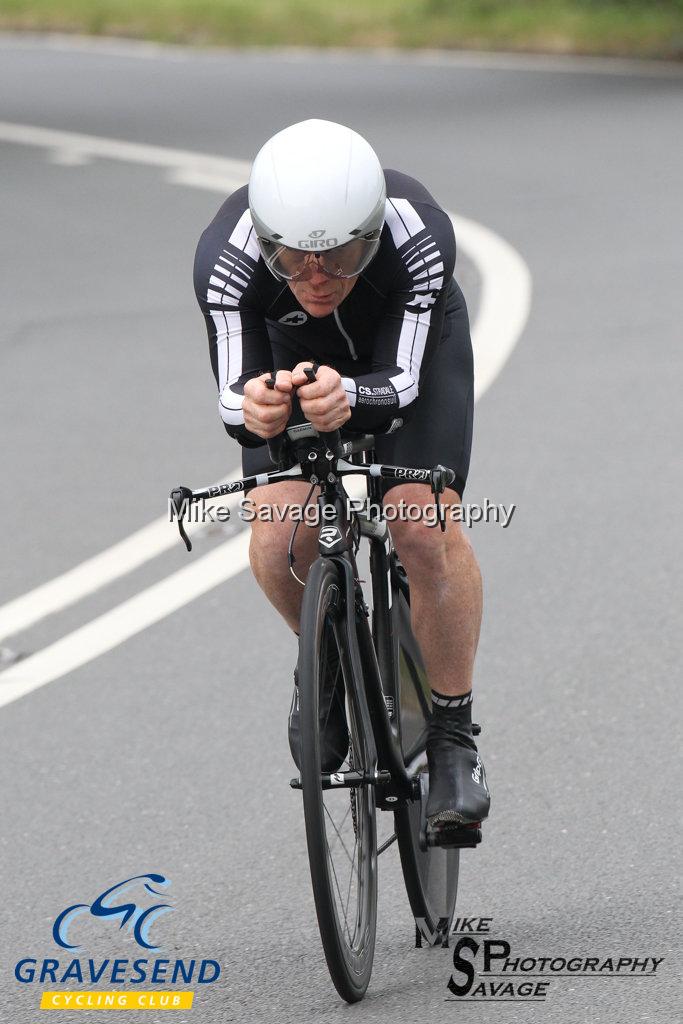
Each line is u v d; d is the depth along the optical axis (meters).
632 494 21.47
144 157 48.34
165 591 19.31
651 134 46.72
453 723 12.26
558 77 58.41
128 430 25.42
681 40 63.31
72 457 24.25
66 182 45.78
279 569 11.84
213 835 13.80
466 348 12.60
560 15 67.75
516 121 49.88
